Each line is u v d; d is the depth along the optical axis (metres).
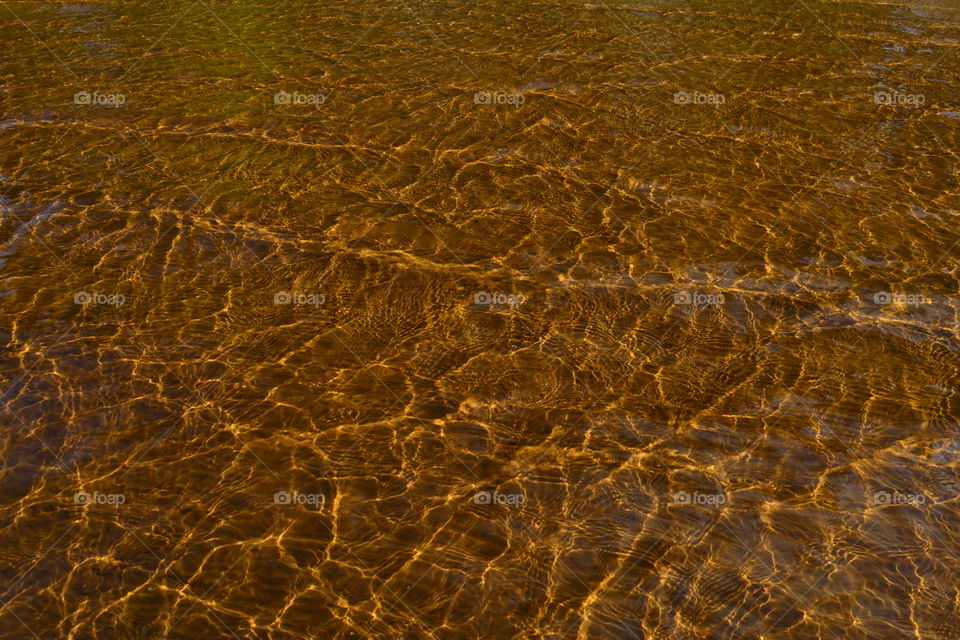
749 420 3.81
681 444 3.69
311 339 4.29
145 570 3.09
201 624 2.90
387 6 8.98
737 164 5.91
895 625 2.90
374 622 2.92
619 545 3.22
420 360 4.17
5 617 2.90
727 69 7.43
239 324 4.36
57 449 3.59
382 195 5.49
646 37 8.16
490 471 3.56
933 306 4.48
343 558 3.17
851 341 4.26
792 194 5.54
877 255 4.91
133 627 2.88
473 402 3.93
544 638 2.86
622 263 4.86
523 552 3.20
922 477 3.50
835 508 3.36
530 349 4.24
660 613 2.95
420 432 3.76
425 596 3.02
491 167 5.84
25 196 5.36
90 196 5.40
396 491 3.46
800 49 7.88
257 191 5.50
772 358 4.16
